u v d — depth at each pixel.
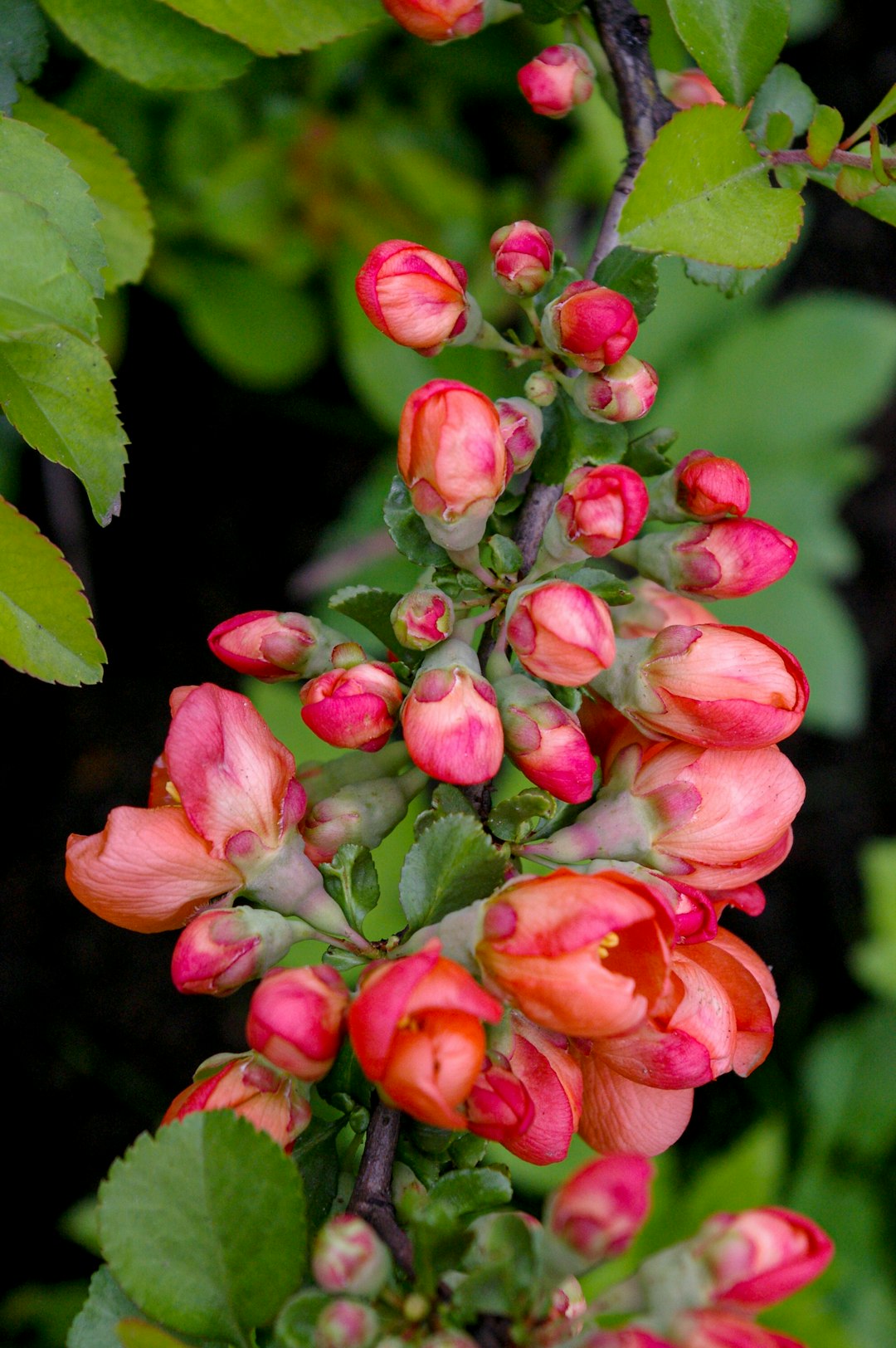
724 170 0.54
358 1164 0.52
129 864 0.51
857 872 1.11
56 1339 0.82
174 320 1.04
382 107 0.85
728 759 0.52
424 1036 0.48
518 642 0.51
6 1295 0.92
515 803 0.52
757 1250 0.48
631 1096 0.52
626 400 0.54
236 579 1.06
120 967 1.00
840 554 0.90
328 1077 0.51
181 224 0.81
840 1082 0.92
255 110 0.80
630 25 0.57
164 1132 0.49
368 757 0.54
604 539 0.52
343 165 0.82
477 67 0.84
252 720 0.52
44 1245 0.95
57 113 0.58
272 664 0.54
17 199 0.50
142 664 1.04
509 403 0.54
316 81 0.80
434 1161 0.52
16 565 0.51
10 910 0.99
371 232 0.83
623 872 0.52
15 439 0.79
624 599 0.53
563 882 0.49
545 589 0.51
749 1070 0.53
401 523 0.53
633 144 0.56
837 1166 0.91
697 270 0.58
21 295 0.50
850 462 0.89
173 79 0.57
